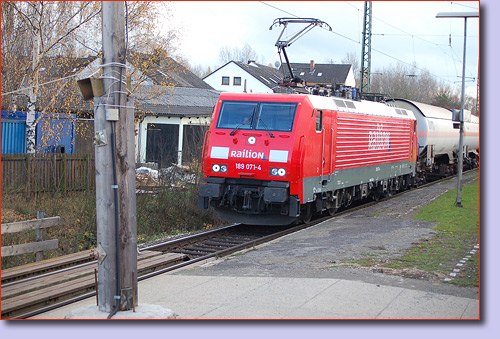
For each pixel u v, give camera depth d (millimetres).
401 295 7816
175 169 19938
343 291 8000
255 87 57438
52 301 8172
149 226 16922
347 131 16422
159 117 32094
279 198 13227
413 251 10758
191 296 7906
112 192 6848
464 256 10281
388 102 24172
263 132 13719
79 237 14836
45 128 21312
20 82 20609
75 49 21234
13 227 10117
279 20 15930
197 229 17750
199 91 41156
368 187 19156
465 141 35562
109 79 6766
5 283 9312
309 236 12984
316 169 14336
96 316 6789
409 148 23812
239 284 8508
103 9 6770
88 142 24500
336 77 62531
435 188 24594
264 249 11641
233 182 14055
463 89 17969
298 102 13789
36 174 17766
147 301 7695
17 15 20141
